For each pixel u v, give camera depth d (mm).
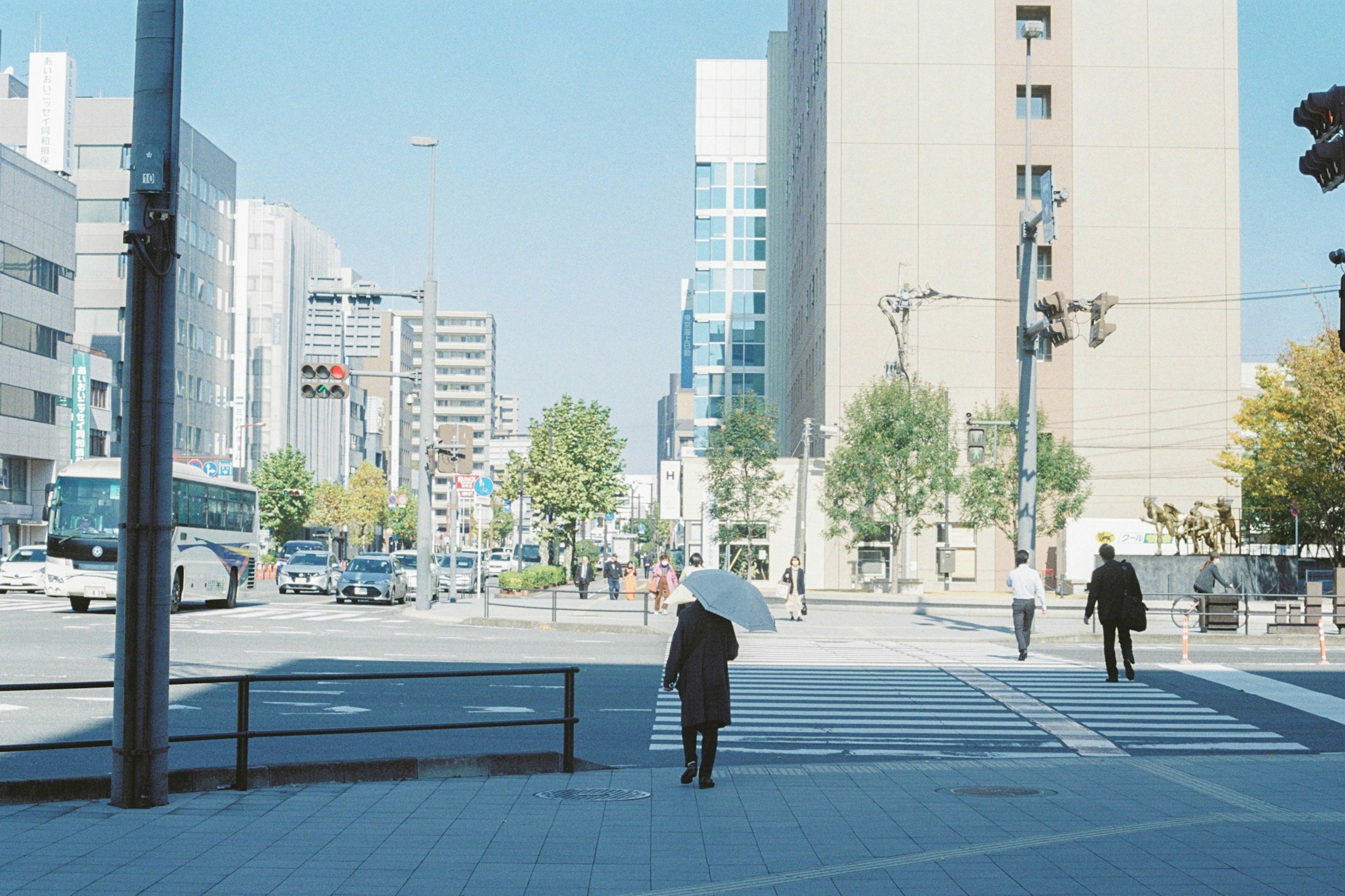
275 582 73562
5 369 76062
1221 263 63562
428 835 8570
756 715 16047
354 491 126750
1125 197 63625
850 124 63625
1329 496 55812
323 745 13289
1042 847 8289
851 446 55562
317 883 7172
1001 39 63812
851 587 64438
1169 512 50719
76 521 33375
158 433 9320
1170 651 27203
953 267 63250
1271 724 15625
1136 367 63281
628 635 30688
